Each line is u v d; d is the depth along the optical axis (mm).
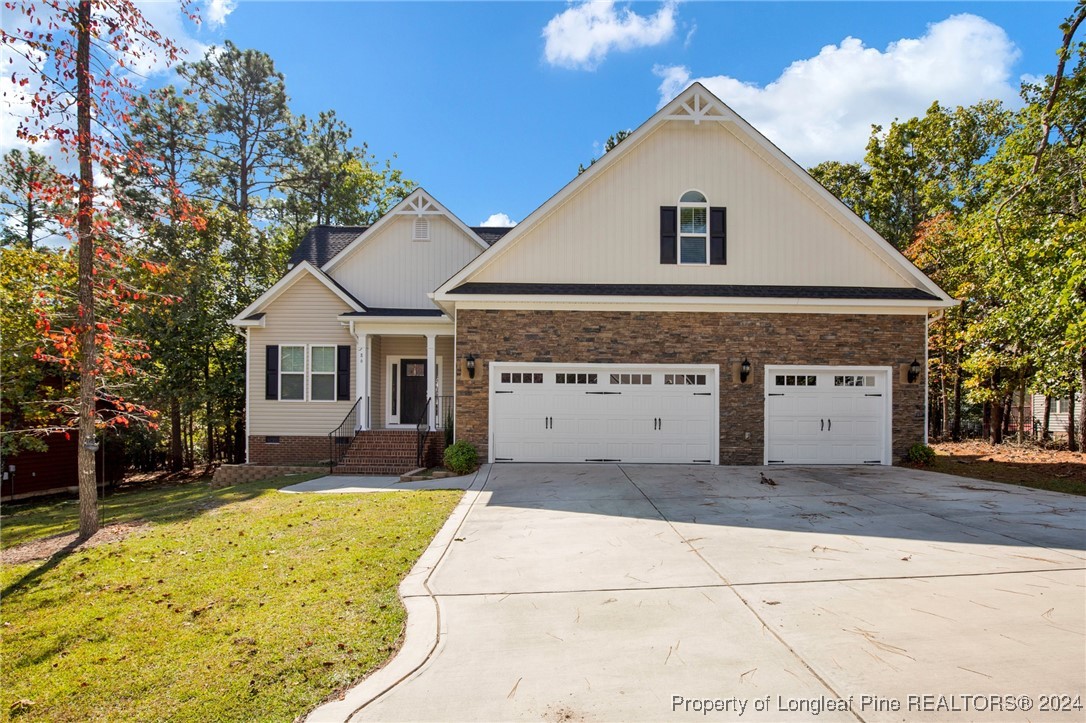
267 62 28984
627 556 6391
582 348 13523
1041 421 26375
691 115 14078
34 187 7965
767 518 8148
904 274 14297
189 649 4473
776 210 14281
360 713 3498
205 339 19500
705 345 13586
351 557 6488
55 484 17078
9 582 6301
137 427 17734
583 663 4004
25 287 13734
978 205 21734
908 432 13688
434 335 16312
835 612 4777
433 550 6691
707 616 4730
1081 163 12242
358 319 15945
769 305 13586
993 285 14758
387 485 11930
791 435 13617
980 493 10055
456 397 13516
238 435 22484
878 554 6379
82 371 8367
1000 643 4199
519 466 13078
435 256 18234
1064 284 11617
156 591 5758
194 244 20359
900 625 4516
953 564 6008
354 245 18094
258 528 8047
